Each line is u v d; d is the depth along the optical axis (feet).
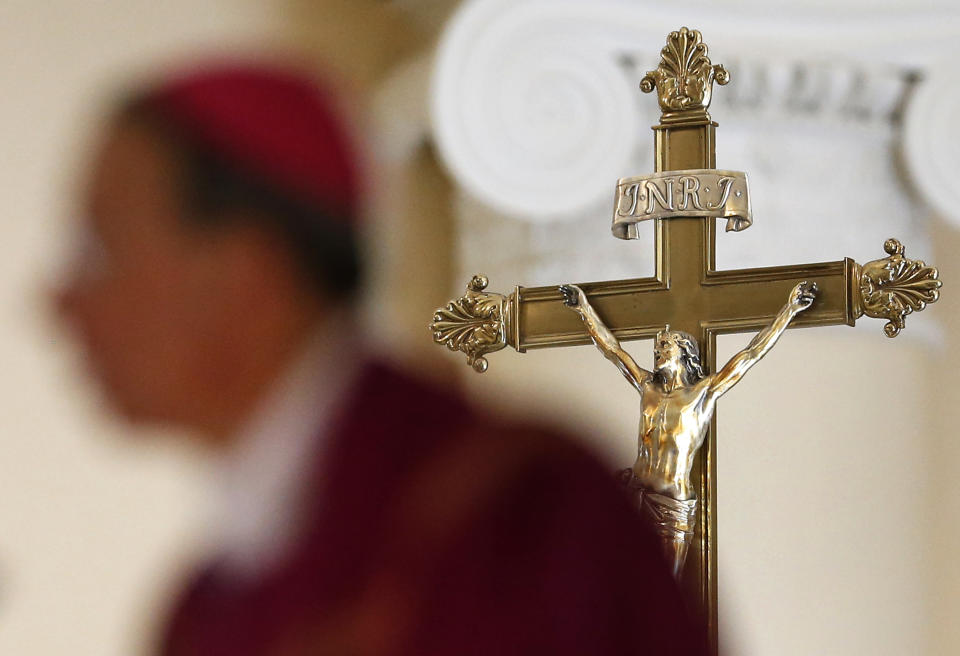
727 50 34.88
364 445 12.00
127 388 13.53
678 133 23.48
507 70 33.91
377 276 15.16
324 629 11.76
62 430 29.89
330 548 11.94
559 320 23.85
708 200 22.99
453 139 33.12
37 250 31.22
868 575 34.37
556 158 34.30
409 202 31.73
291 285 13.30
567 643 10.82
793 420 34.99
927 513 34.63
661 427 21.54
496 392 12.17
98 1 30.96
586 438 11.59
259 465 13.00
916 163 35.24
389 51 31.78
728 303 22.99
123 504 29.27
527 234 33.96
